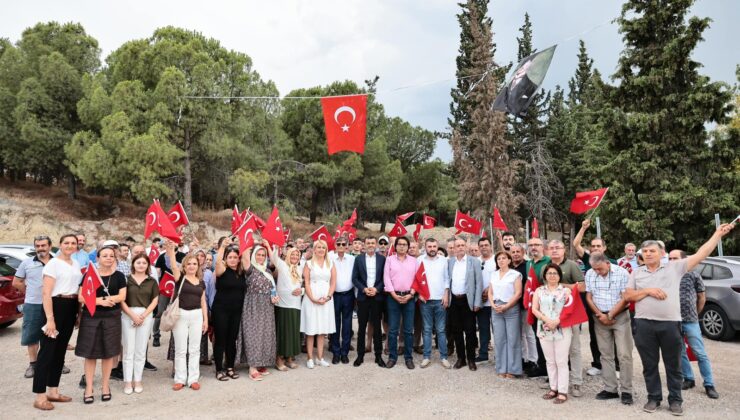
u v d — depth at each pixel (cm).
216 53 3338
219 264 733
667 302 557
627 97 1870
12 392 643
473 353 783
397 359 859
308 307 802
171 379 722
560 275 638
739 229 1692
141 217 3155
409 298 793
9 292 985
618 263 912
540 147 3366
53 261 601
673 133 1762
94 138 2805
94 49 3638
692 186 1714
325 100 802
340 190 3647
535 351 770
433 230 4375
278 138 3331
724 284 947
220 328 721
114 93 2669
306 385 691
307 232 3466
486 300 823
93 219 3152
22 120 3047
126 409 581
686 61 1738
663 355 563
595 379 718
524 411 575
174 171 2738
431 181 4262
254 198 2934
